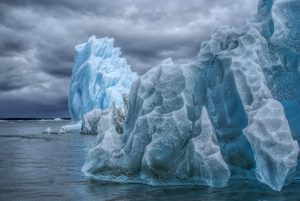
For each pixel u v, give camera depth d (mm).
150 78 14883
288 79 13453
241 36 13992
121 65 65438
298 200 10500
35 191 12812
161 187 12617
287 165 10930
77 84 62688
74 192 12406
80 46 66250
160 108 13922
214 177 12156
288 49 13375
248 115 12086
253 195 11102
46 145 34312
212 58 14547
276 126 11609
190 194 11391
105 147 14883
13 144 36062
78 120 62906
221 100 13492
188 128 13227
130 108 15609
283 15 13727
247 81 12680
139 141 13820
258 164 11789
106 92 57062
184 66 14578
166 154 13031
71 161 22047
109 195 11680
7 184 14250
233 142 13172
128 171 13977
